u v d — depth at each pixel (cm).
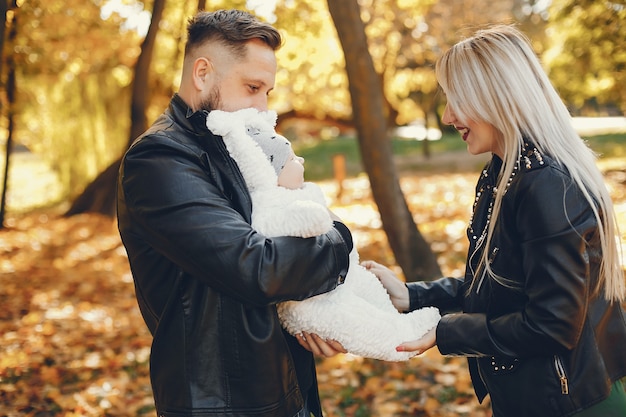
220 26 183
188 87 187
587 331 181
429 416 379
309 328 180
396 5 1653
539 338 172
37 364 502
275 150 184
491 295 187
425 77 1933
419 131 4116
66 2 935
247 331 171
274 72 189
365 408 393
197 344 172
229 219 167
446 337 187
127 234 182
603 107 3684
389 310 202
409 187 1641
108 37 1109
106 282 805
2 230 1342
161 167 171
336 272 176
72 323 619
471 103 187
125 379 462
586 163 181
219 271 163
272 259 163
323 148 2836
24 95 1372
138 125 1084
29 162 3216
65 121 1686
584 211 172
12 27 827
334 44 1416
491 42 188
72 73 1421
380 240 954
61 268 916
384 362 462
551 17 1252
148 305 185
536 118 181
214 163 178
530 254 173
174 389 174
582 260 170
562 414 178
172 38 1235
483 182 202
